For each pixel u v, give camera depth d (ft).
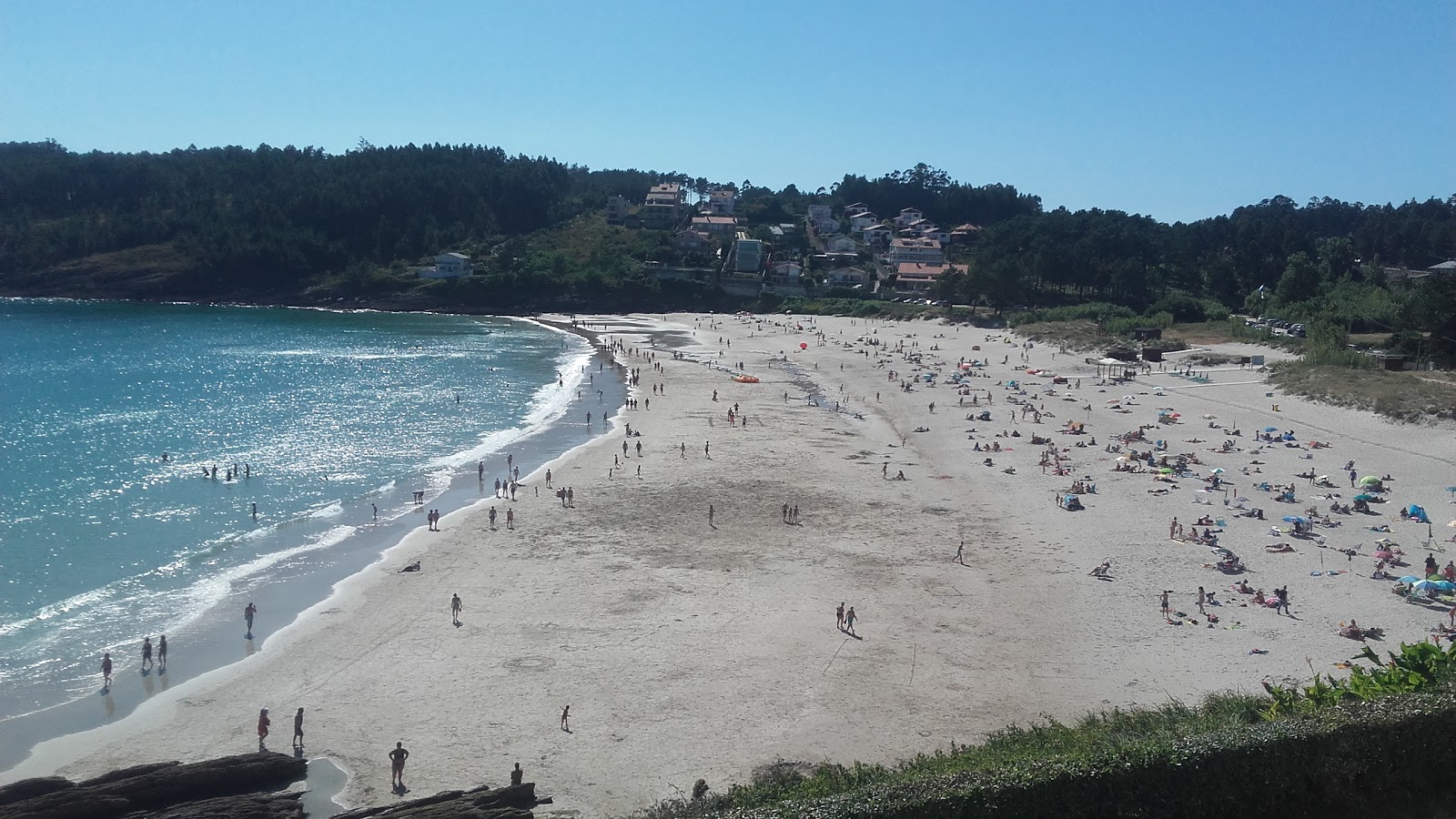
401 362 395.34
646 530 162.91
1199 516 170.60
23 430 246.47
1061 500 179.32
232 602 130.93
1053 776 59.67
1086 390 303.89
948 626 122.31
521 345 465.06
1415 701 62.49
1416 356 306.96
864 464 213.66
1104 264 548.72
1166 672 108.37
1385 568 139.85
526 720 98.48
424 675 108.37
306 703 102.06
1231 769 59.77
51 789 82.33
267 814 80.38
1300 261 468.34
